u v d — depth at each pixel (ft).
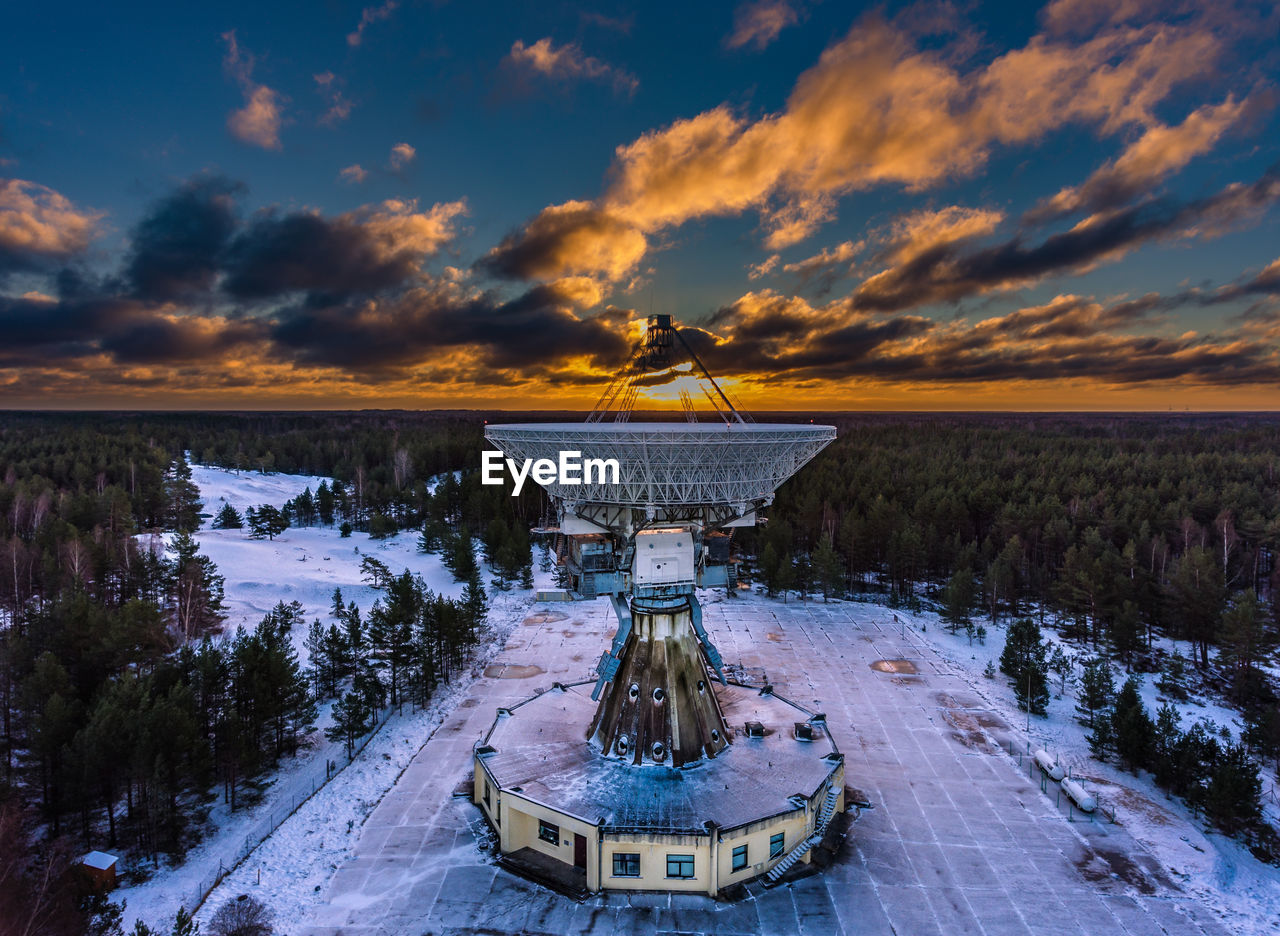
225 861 123.24
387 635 199.31
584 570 131.75
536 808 117.91
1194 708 198.49
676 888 111.65
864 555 326.44
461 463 624.18
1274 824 138.72
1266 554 348.79
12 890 98.68
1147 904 111.96
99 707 130.31
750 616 274.57
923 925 106.22
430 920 106.42
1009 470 526.16
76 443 570.87
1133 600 251.60
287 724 175.73
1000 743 169.17
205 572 255.70
